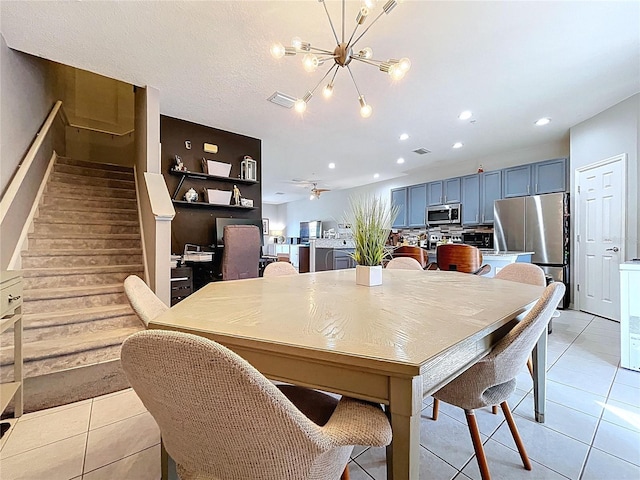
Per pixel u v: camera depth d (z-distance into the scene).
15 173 2.80
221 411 0.55
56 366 2.09
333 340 0.81
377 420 0.69
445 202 6.00
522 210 4.62
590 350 2.75
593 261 3.94
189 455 0.67
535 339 1.17
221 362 0.51
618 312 3.59
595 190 3.86
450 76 2.82
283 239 11.70
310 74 2.78
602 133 3.67
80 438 1.57
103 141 5.49
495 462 1.39
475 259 3.25
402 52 2.44
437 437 1.59
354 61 2.53
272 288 1.67
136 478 1.31
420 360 0.69
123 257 3.31
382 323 0.98
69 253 3.05
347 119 3.85
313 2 1.93
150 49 2.40
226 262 3.55
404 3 1.93
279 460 0.59
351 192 8.84
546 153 4.83
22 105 2.98
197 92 3.15
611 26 2.16
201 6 1.95
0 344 2.13
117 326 2.62
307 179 7.73
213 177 4.16
